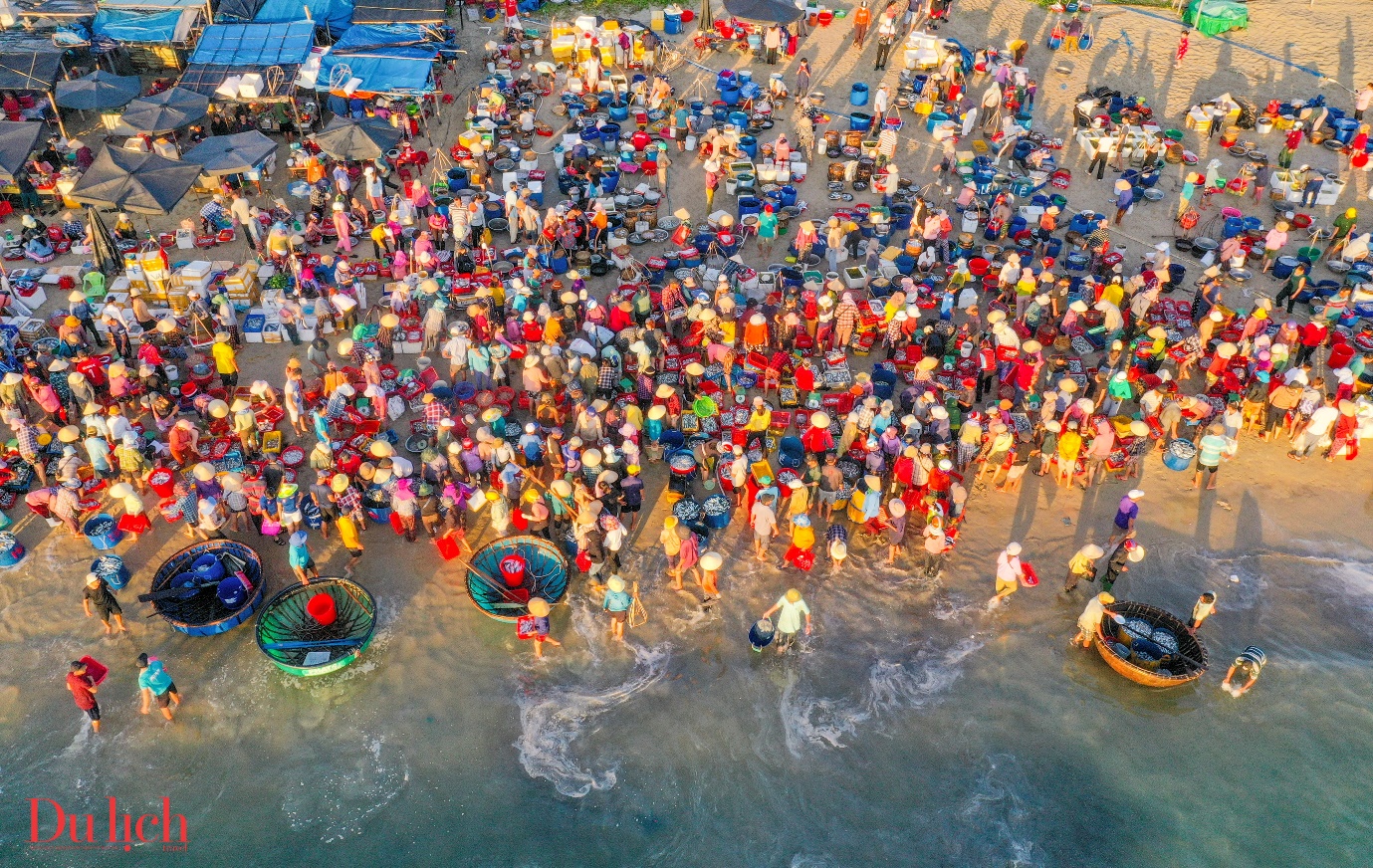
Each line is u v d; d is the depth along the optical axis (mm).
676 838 17891
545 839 17781
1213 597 20484
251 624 20922
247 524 22750
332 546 22672
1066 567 22828
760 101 41594
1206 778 19016
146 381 25062
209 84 36375
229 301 29031
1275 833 18203
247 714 19469
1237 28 49250
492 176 36281
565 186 34969
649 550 22906
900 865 17609
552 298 29500
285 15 40312
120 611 20609
